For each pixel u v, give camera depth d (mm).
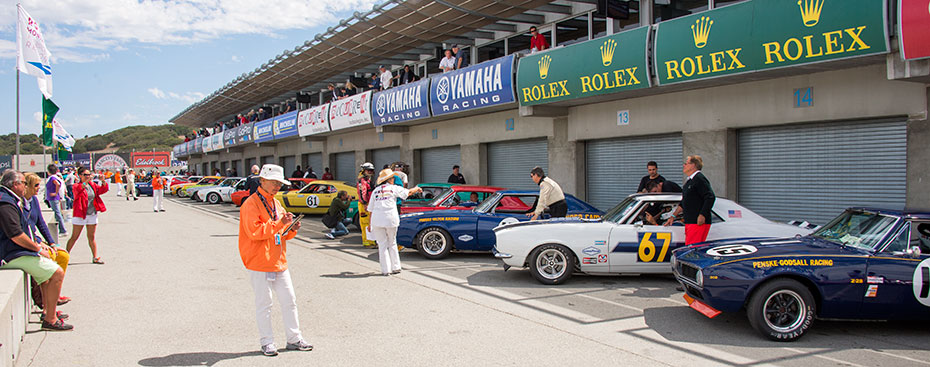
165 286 7996
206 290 7734
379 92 20547
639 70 11305
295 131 28500
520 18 16188
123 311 6621
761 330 5547
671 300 7227
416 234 10562
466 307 6828
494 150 18688
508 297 7375
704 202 7293
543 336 5668
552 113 14953
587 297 7383
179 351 5199
